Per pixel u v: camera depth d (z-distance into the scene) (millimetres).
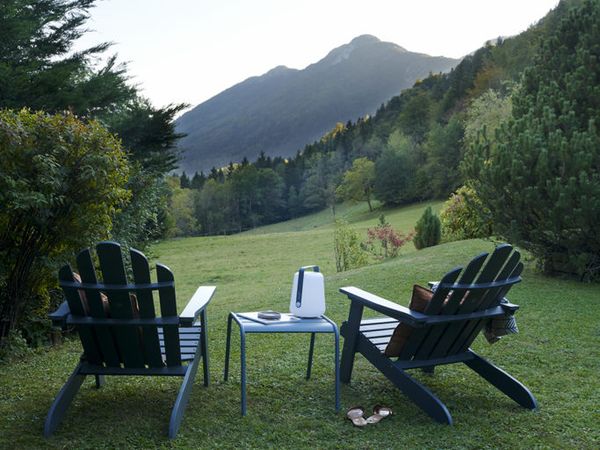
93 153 5457
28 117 5383
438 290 3383
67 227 5609
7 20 10633
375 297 3992
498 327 3943
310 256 30609
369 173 81625
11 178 4945
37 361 5391
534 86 11016
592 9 10336
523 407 3785
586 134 8516
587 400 3932
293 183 114812
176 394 4102
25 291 5809
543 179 8742
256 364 4984
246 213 106125
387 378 4223
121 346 3420
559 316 6852
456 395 4055
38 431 3346
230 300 11250
